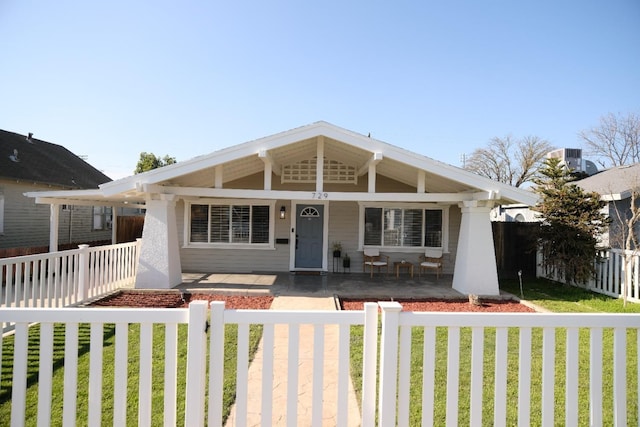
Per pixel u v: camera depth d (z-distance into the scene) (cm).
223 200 1138
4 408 310
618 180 1182
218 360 204
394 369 205
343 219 1151
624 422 215
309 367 405
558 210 937
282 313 207
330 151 1043
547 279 1066
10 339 475
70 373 208
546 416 214
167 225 835
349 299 801
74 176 1709
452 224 1134
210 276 1039
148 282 825
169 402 206
